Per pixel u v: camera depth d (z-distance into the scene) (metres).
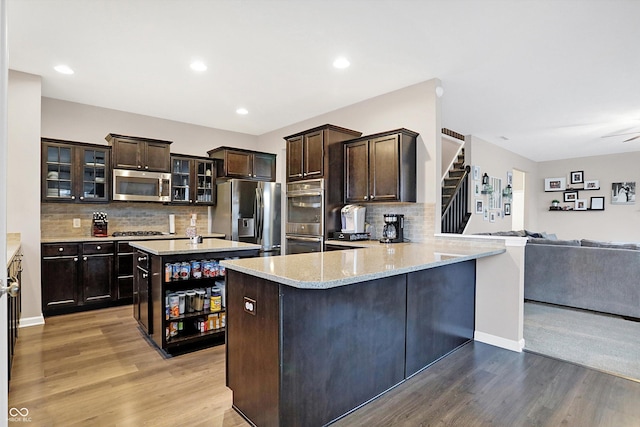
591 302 4.18
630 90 3.97
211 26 2.61
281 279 1.65
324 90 3.94
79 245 3.96
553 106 4.58
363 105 4.29
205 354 2.85
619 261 3.99
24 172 3.46
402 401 2.16
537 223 8.91
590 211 8.09
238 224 5.03
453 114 4.96
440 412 2.04
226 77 3.59
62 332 3.30
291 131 5.48
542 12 2.43
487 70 3.41
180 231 5.30
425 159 3.66
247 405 1.96
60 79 3.66
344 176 4.18
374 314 2.19
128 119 4.84
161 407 2.06
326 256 2.52
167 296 2.89
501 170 7.27
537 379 2.45
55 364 2.61
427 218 3.64
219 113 4.89
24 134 3.46
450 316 2.90
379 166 3.76
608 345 3.10
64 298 3.87
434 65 3.29
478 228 6.38
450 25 2.60
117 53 3.06
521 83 3.76
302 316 1.80
